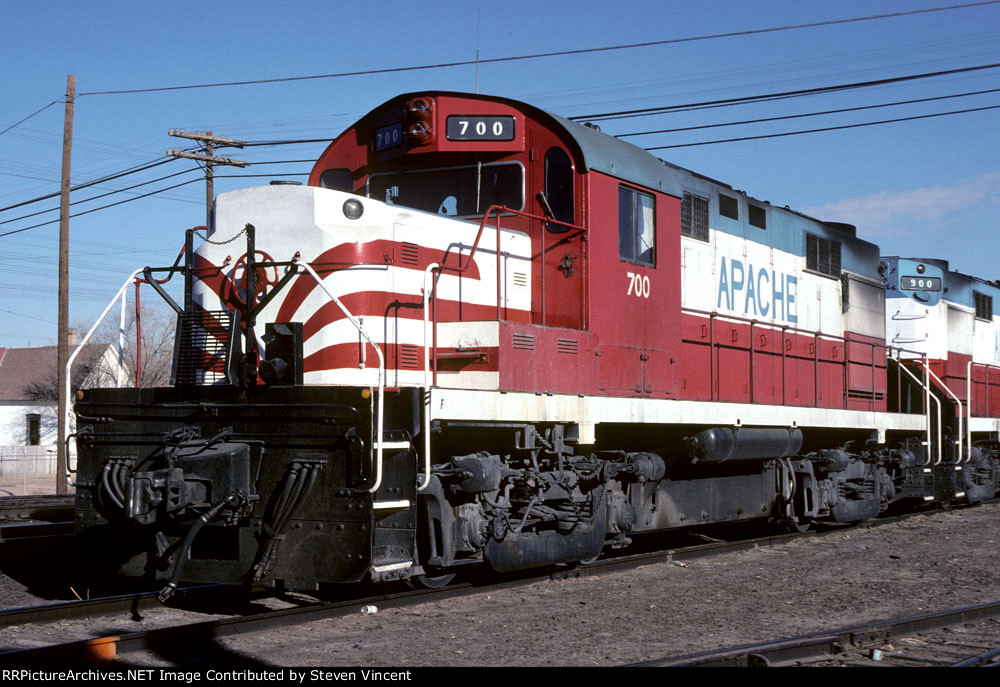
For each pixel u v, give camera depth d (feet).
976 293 69.82
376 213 29.40
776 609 28.53
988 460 66.69
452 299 31.30
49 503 56.34
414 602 28.50
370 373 28.50
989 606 27.63
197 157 103.86
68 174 78.07
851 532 49.14
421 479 26.68
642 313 35.78
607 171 33.86
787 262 48.98
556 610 27.76
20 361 169.99
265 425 26.40
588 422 32.14
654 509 38.06
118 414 28.53
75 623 26.07
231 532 26.91
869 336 57.16
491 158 34.17
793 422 44.45
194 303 30.14
